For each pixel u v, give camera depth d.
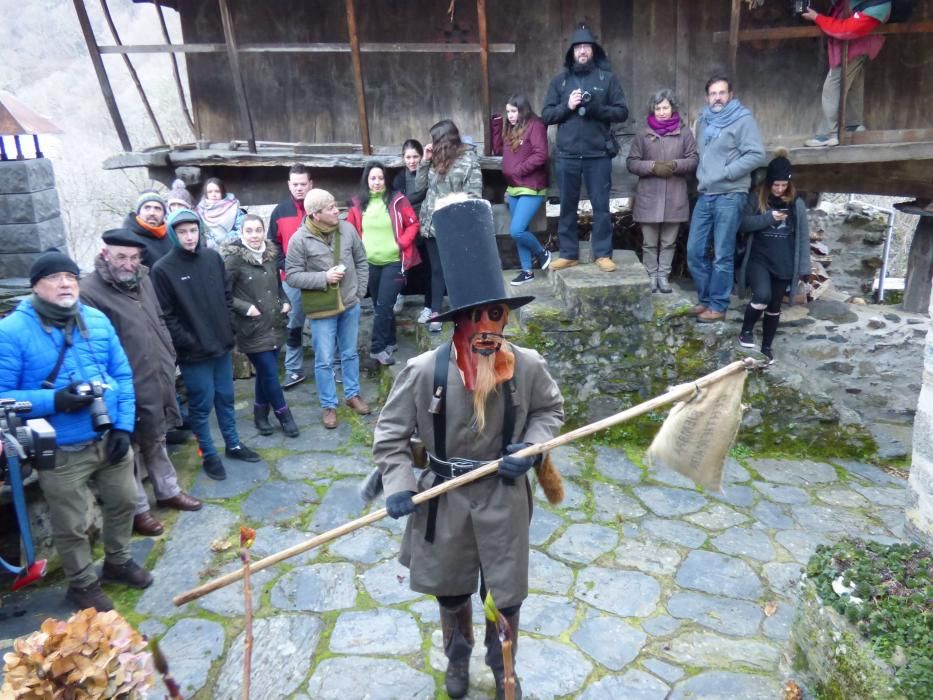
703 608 4.01
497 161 6.29
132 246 4.25
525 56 6.64
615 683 3.46
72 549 3.82
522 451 2.81
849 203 8.97
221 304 4.96
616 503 5.00
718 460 2.81
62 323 3.64
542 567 4.32
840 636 3.04
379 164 6.07
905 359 6.62
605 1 6.43
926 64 6.21
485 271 2.74
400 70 6.81
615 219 7.21
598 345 5.75
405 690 3.41
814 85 6.45
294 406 6.24
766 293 5.75
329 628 3.82
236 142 7.04
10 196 6.13
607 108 5.68
